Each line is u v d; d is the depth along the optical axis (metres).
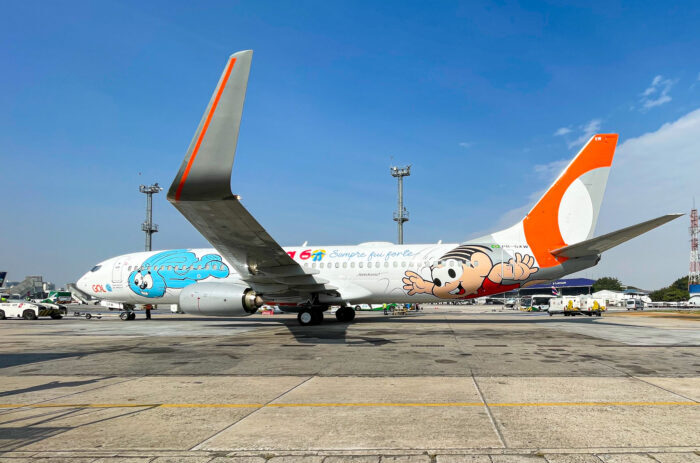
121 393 7.09
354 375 8.47
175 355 11.38
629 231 17.16
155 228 70.19
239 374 8.67
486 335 16.09
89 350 12.55
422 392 6.96
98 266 25.67
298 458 4.16
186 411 5.93
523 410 5.82
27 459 4.21
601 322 24.75
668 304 81.38
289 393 6.97
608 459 4.07
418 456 4.18
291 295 20.59
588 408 5.91
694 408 5.89
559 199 20.34
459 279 20.55
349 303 22.03
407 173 55.03
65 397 6.82
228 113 9.62
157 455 4.27
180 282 23.78
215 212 11.84
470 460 4.07
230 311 18.02
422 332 17.39
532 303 52.16
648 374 8.41
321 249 22.78
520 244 20.47
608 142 20.12
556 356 10.79
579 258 20.06
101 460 4.18
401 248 21.89
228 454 4.28
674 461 4.02
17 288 110.25
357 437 4.76
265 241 14.63
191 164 9.77
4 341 15.27
